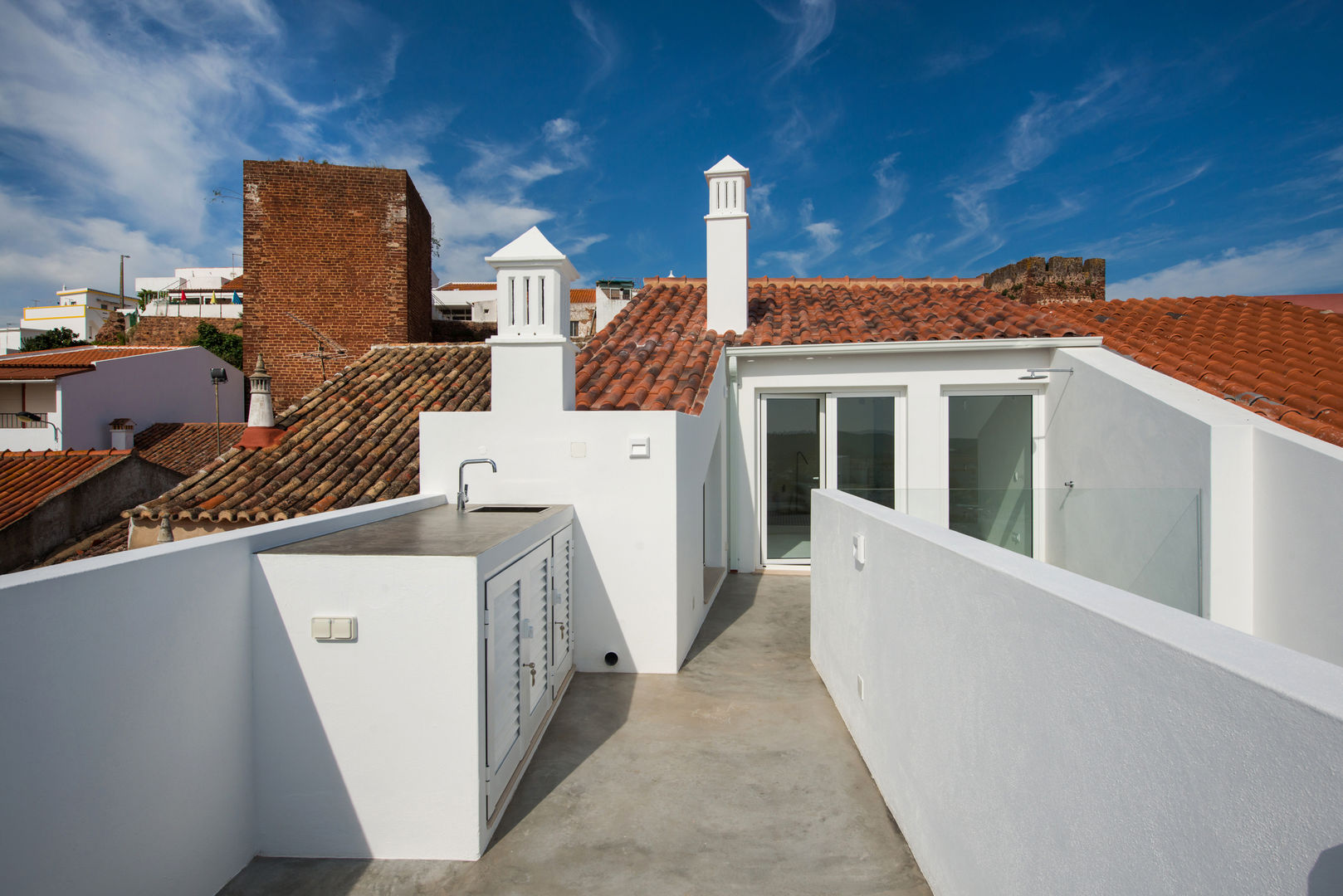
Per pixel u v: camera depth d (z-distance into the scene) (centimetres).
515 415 590
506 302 599
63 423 2100
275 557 339
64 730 227
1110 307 1061
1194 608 520
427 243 2773
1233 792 125
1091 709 171
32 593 216
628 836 347
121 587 253
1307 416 560
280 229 2403
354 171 2412
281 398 2392
